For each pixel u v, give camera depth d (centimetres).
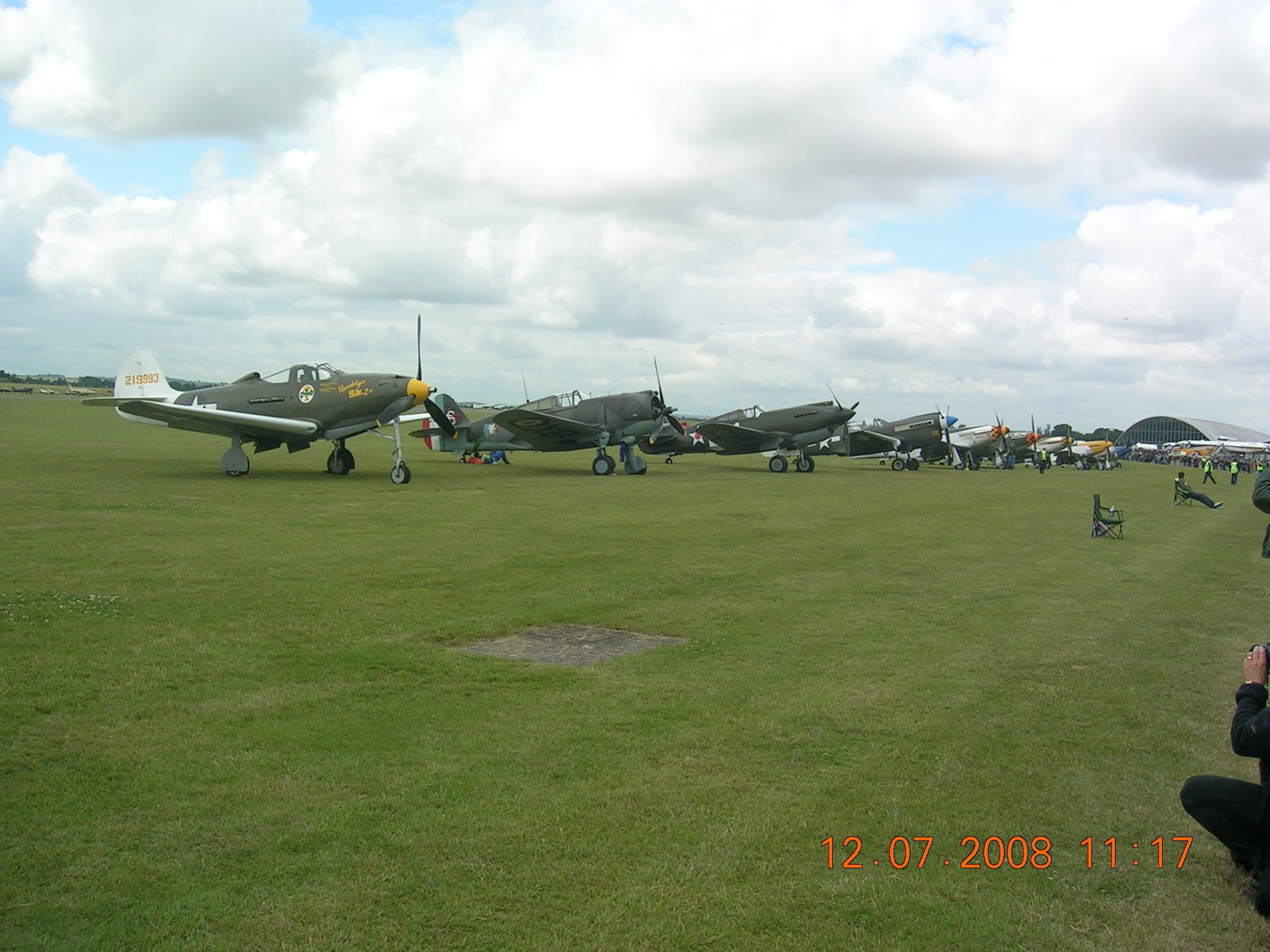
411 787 384
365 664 572
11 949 263
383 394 2050
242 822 348
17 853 319
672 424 2925
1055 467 5591
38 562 871
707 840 344
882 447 3903
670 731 463
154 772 393
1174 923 298
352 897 298
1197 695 557
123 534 1084
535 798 376
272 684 524
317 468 2406
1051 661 633
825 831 356
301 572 883
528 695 518
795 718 490
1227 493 3172
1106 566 1124
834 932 286
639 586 874
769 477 2798
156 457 2603
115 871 310
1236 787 325
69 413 6762
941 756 440
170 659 567
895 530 1437
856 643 672
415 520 1344
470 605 763
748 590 874
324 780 389
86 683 512
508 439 2931
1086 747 457
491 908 294
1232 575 1089
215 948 269
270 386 2091
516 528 1287
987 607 827
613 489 2070
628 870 320
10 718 453
